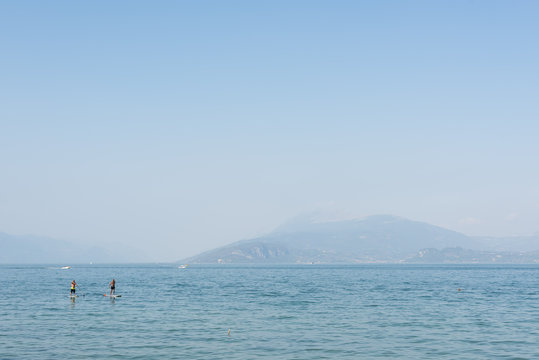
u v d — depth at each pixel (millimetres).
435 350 45656
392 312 73000
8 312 72062
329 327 58344
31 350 44844
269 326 58938
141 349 45594
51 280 176750
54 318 65438
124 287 134625
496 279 194250
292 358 42406
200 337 51531
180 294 107938
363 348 46406
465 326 59312
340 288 131500
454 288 131500
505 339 50812
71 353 43812
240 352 44562
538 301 91312
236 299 94688
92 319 64562
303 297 99875
